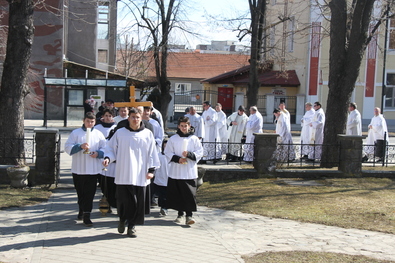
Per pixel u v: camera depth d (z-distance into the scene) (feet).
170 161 23.41
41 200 28.04
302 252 18.92
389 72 107.86
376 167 40.50
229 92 124.06
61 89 101.04
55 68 100.32
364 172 36.78
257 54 72.23
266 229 22.54
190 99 123.03
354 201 28.37
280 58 92.99
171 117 106.32
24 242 19.47
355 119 50.39
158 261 17.66
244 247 19.67
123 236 20.97
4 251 18.20
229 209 26.81
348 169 36.63
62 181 34.01
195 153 23.43
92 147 22.93
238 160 46.78
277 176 36.40
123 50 139.13
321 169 37.81
